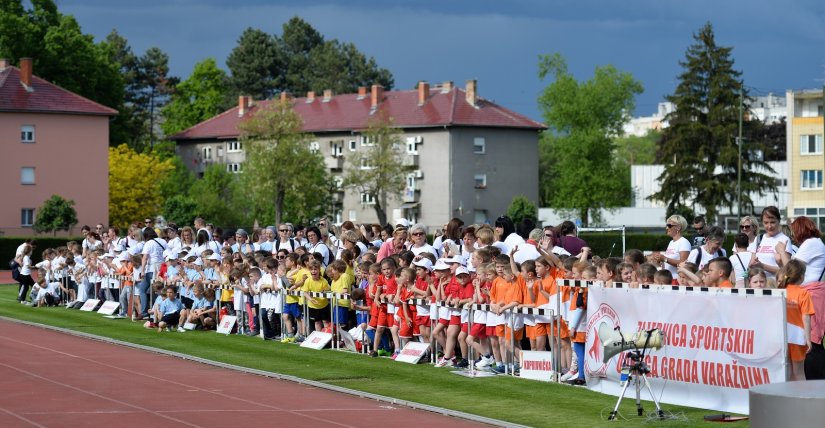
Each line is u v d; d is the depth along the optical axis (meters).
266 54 134.75
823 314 13.93
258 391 16.67
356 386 16.94
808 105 89.44
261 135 86.19
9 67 79.00
